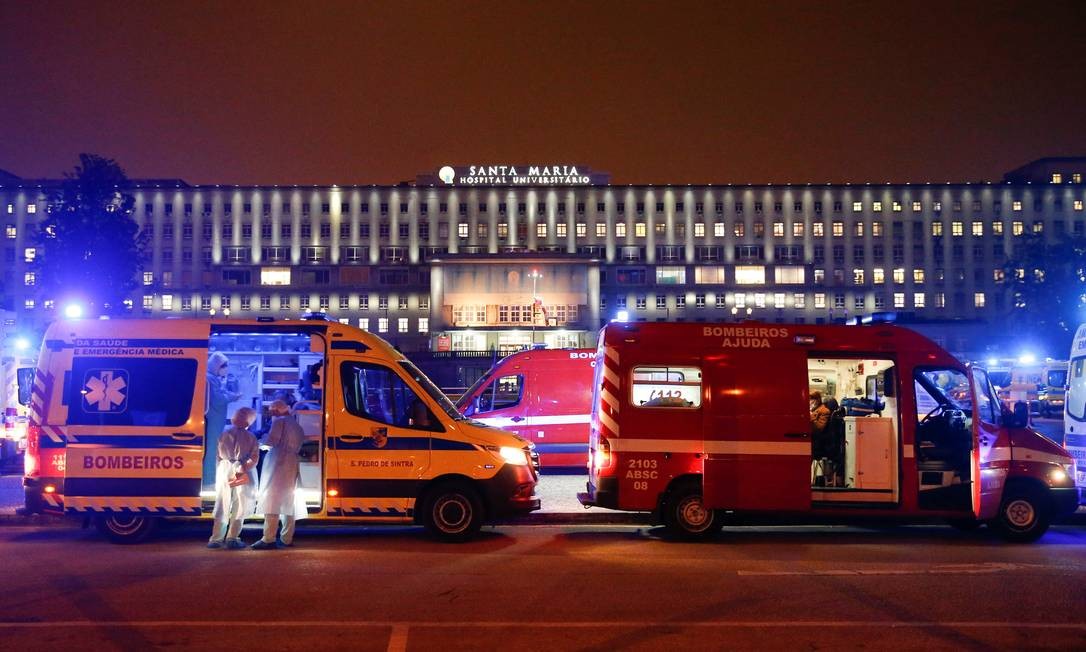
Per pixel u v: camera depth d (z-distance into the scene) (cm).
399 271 11106
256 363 1416
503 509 1192
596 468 1229
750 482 1200
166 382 1183
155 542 1188
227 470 1130
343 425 1185
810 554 1112
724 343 1230
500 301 10681
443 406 1227
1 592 872
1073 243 6700
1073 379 1413
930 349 1237
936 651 680
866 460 1239
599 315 10925
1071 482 1226
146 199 11262
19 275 10819
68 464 1162
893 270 11375
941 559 1080
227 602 830
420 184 11731
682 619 773
